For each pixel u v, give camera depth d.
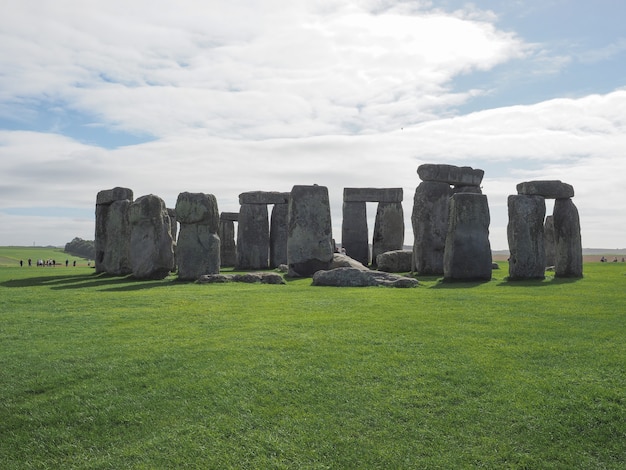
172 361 8.62
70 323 11.44
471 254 19.86
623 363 8.24
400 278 18.42
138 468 6.06
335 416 6.91
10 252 76.31
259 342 9.46
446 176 24.61
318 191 24.31
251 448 6.34
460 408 7.03
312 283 19.09
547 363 8.34
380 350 8.98
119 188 24.73
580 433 6.55
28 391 7.72
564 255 21.19
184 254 20.73
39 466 6.20
